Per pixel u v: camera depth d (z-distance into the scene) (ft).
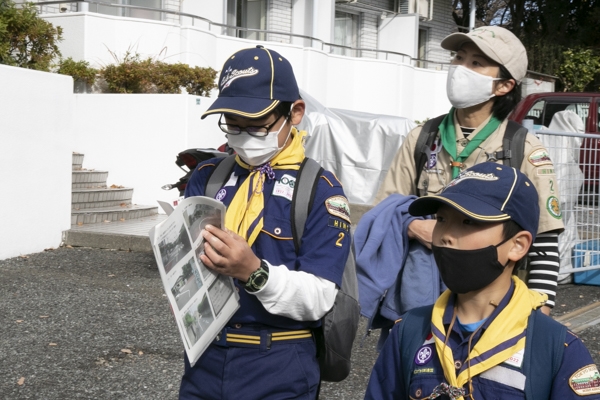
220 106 8.00
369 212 10.59
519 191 6.81
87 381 15.75
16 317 20.24
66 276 25.75
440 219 7.10
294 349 8.21
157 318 20.71
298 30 66.69
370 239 10.28
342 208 8.29
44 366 16.51
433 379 6.95
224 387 8.21
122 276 26.05
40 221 30.32
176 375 16.31
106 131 39.81
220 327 7.62
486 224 6.75
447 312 7.02
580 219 25.23
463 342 6.84
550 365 6.56
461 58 10.42
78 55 45.50
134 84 44.19
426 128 10.85
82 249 31.09
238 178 8.67
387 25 77.05
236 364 8.17
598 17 87.15
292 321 8.21
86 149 40.19
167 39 48.65
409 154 10.91
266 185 8.35
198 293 7.87
